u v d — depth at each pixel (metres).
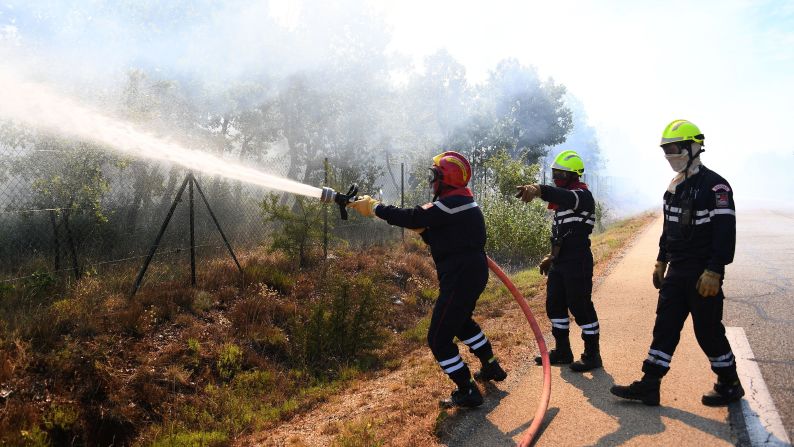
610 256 11.41
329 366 6.18
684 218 3.59
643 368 3.74
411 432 3.66
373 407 4.43
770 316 5.84
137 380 5.04
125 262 7.75
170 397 5.06
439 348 3.89
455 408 3.97
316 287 8.15
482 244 3.97
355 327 6.43
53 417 4.34
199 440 4.39
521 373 4.64
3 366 4.51
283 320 6.96
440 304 3.90
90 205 7.62
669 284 3.69
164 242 9.66
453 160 3.93
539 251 13.41
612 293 7.58
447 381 4.65
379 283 7.75
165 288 6.80
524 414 3.79
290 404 5.05
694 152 3.60
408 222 3.86
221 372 5.59
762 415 3.42
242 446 4.25
